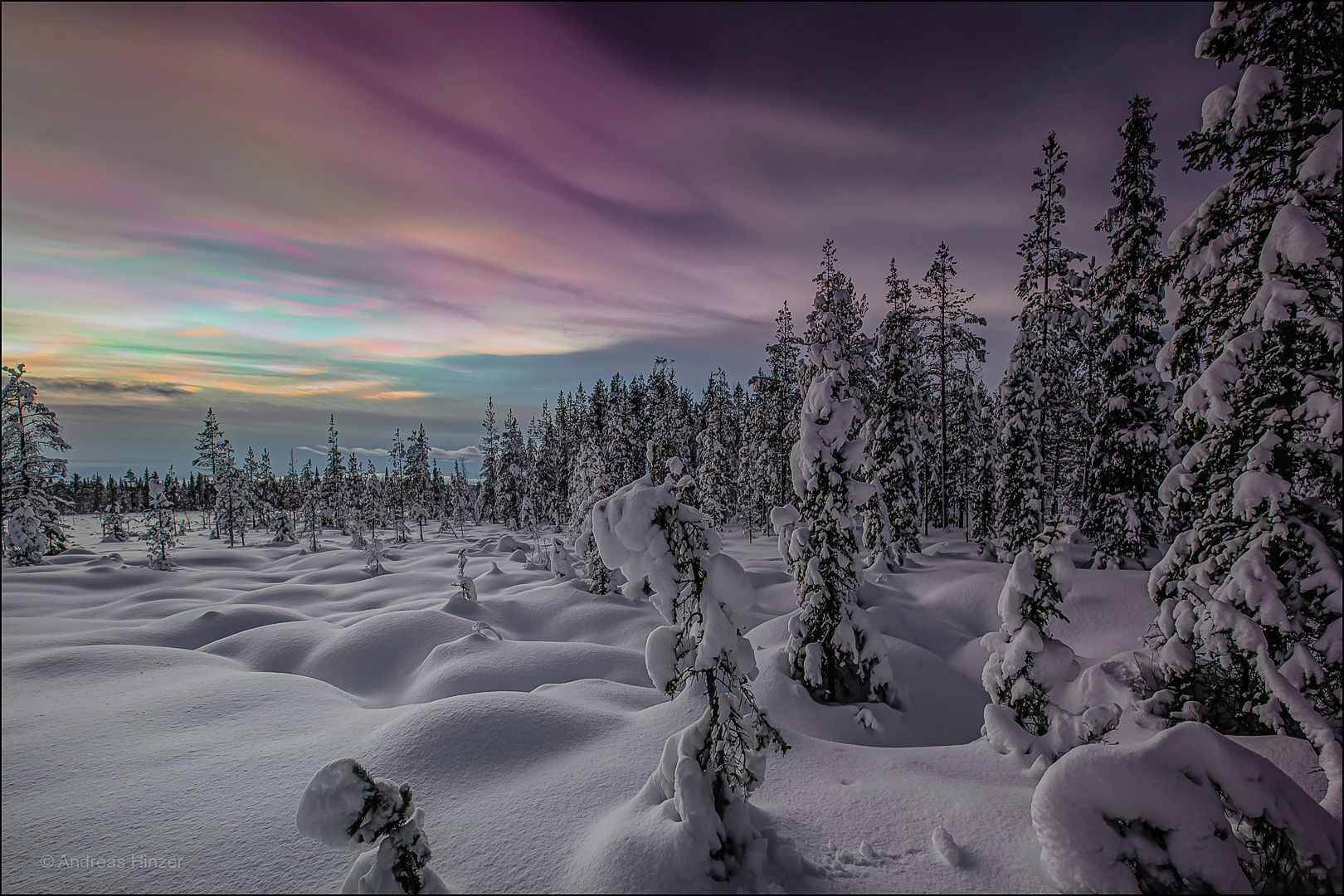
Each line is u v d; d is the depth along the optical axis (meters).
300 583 37.06
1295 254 7.43
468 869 5.68
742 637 6.21
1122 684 9.93
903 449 28.83
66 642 18.95
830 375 14.88
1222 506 8.94
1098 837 4.80
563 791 7.09
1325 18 7.88
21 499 39.22
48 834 6.54
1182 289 9.73
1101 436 22.83
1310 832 4.67
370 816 4.53
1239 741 7.62
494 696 9.64
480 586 34.09
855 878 5.28
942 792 6.70
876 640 14.61
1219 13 8.98
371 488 75.50
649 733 8.61
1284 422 8.11
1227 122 8.88
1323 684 7.41
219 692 11.59
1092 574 20.92
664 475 6.83
